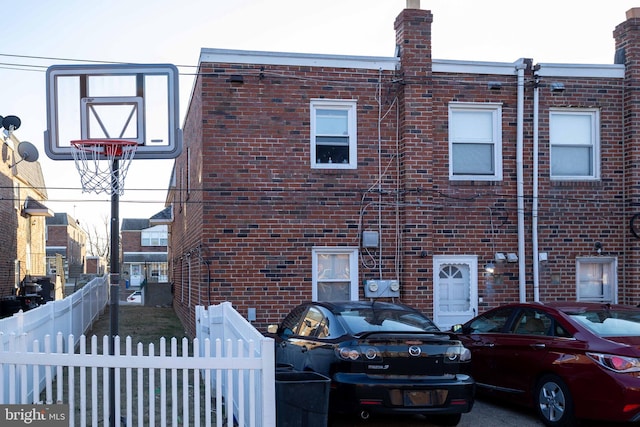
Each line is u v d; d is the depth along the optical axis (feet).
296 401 19.11
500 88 41.01
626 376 21.98
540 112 41.39
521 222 40.55
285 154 39.01
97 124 26.73
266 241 38.70
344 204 39.50
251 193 38.63
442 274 40.45
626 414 21.90
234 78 38.29
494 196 40.78
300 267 38.99
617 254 41.91
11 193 79.51
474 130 41.16
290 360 26.53
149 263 194.39
